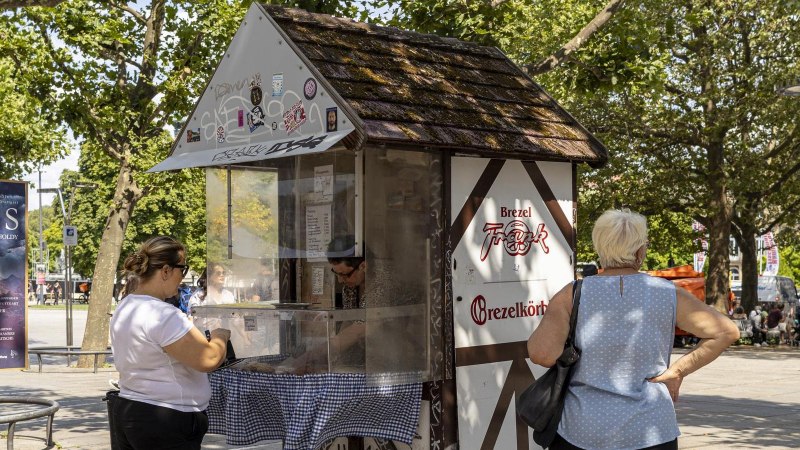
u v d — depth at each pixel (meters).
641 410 3.79
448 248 5.77
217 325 6.23
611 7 10.94
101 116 18.27
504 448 5.99
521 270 6.17
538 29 15.82
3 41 17.62
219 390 5.96
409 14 11.46
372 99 5.61
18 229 17.55
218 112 6.33
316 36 5.99
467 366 5.84
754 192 30.22
